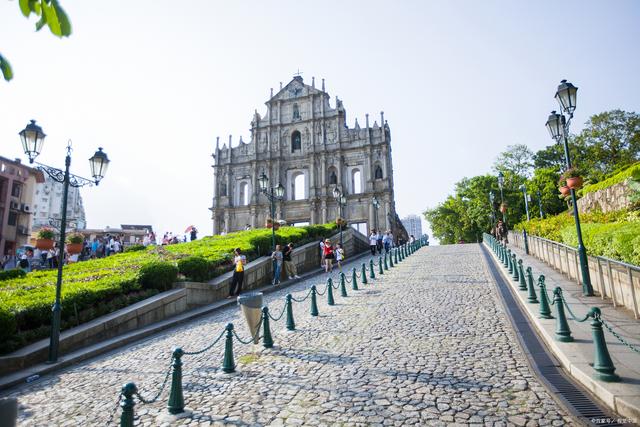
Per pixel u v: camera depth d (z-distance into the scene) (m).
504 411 5.44
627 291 9.68
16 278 16.78
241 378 7.32
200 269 16.72
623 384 5.65
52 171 10.96
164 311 13.70
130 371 8.50
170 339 11.21
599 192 24.16
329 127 56.34
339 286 17.98
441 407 5.64
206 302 16.09
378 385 6.55
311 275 23.45
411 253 33.00
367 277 20.52
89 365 9.34
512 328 9.50
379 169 53.38
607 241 11.79
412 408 5.66
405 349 8.37
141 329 12.30
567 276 15.05
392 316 11.45
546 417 5.20
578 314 9.74
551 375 6.60
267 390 6.65
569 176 12.66
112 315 11.97
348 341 9.27
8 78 2.85
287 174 57.22
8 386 8.05
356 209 52.41
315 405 5.93
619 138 50.03
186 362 8.73
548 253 18.77
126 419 4.48
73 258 27.50
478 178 59.84
